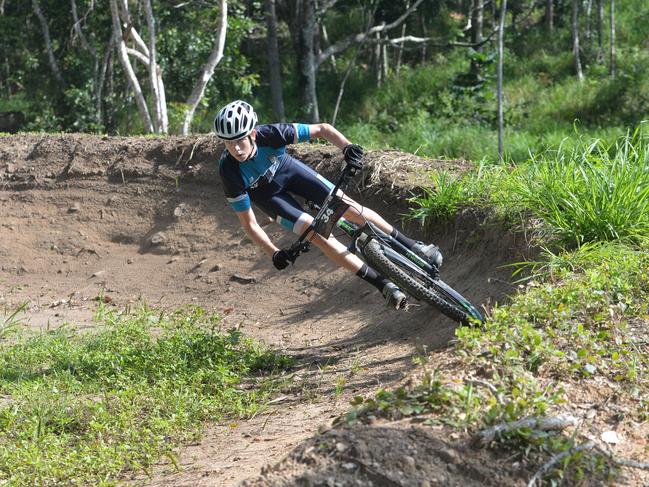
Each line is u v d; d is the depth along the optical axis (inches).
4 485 152.6
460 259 268.8
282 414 190.9
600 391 150.5
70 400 206.1
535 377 152.3
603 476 126.7
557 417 135.0
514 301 188.5
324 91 1059.9
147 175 403.2
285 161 205.0
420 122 856.9
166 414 192.5
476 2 970.1
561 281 203.3
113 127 866.8
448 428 129.3
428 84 1005.8
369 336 256.8
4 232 404.2
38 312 340.2
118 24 625.6
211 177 386.9
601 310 179.2
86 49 841.5
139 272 362.9
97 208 402.0
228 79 879.1
